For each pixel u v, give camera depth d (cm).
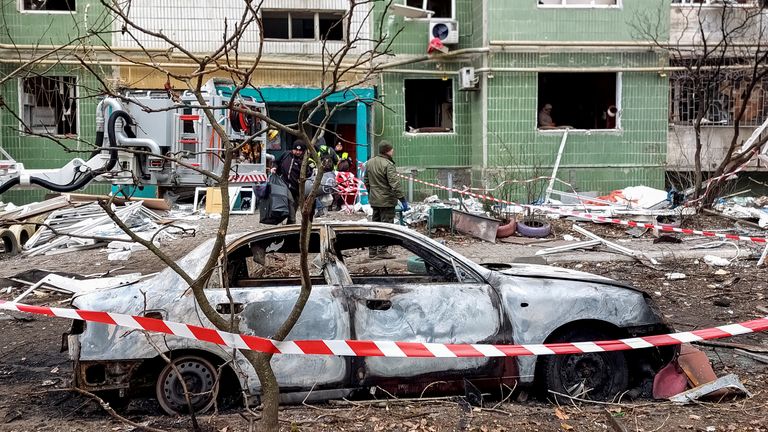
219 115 1334
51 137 434
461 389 545
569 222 1529
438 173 2058
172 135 1328
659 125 2009
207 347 520
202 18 1911
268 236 569
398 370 533
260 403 525
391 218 1171
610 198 1731
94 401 568
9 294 965
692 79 1891
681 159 2044
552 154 1970
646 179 2012
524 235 1391
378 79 2006
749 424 501
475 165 2028
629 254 1182
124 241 1288
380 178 1152
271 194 1102
